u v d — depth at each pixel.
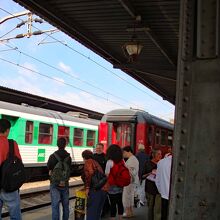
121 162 7.28
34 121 19.28
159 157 8.05
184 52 2.22
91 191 7.02
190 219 2.08
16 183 5.49
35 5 8.04
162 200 6.87
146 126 17.22
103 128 17.73
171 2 7.47
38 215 10.66
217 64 2.12
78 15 8.60
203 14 2.18
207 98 2.11
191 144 2.11
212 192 2.05
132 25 8.80
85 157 7.21
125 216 9.52
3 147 5.48
